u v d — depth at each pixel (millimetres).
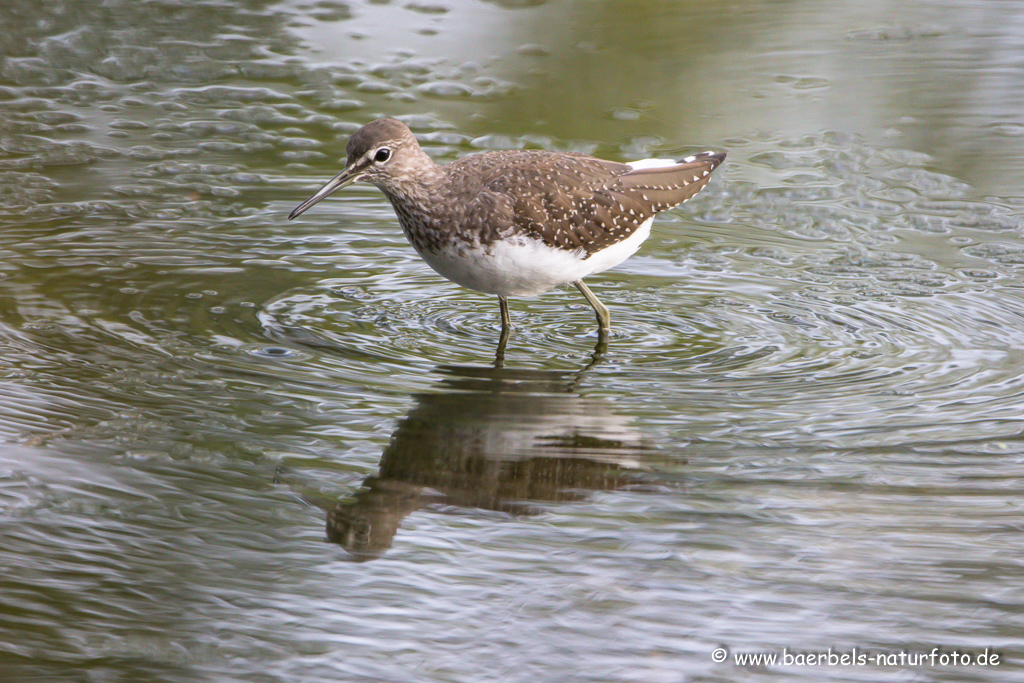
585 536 7551
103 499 7859
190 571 7105
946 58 18438
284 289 11680
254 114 16156
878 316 11242
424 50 18281
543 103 16547
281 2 20109
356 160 10398
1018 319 11102
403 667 6328
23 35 18375
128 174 14352
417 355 10359
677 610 6801
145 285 11555
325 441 8727
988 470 8328
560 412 9305
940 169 15070
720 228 13562
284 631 6598
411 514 7824
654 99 16812
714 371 10117
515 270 10492
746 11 20312
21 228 12734
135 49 18094
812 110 16641
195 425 8898
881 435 8875
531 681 6223
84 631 6547
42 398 9195
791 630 6633
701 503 7949
